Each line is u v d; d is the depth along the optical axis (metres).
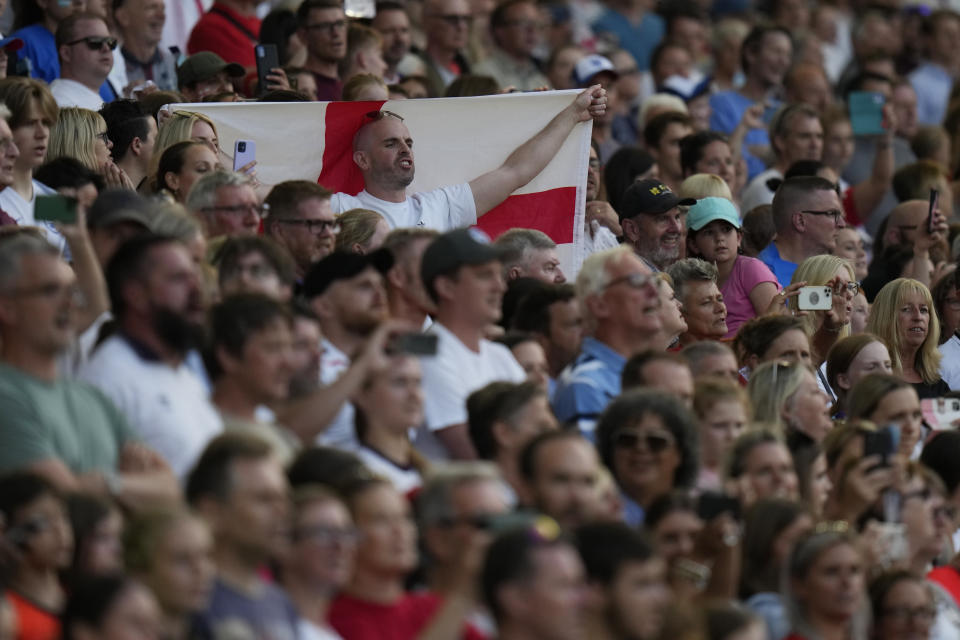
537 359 26.55
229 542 18.14
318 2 42.75
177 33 46.78
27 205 29.95
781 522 22.72
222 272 23.84
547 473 20.98
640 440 23.47
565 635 17.52
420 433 25.05
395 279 26.73
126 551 17.34
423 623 19.31
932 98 63.53
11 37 38.19
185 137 32.53
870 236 49.94
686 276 32.97
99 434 20.34
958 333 37.62
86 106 37.56
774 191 45.09
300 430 21.88
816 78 54.97
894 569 23.31
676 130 44.72
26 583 17.88
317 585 18.47
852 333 36.16
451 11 51.25
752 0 69.75
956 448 27.86
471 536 19.45
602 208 37.31
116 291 21.23
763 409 27.72
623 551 18.88
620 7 64.06
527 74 52.88
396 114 34.84
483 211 35.28
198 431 21.11
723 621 20.17
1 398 19.67
